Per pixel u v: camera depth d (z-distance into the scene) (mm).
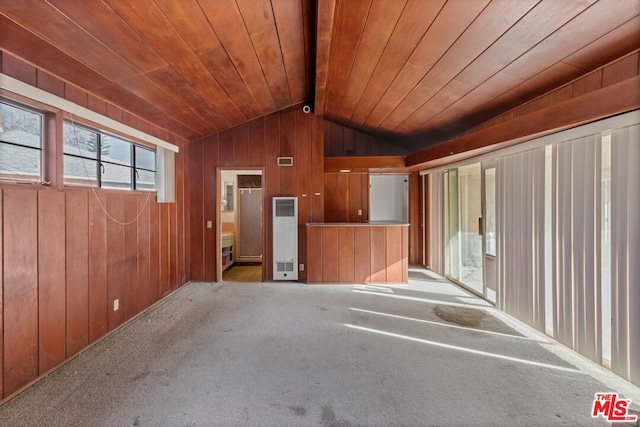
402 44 2641
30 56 2059
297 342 2791
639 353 1972
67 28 1939
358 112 4934
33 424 1755
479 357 2518
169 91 3119
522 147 3000
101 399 1974
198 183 4996
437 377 2234
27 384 2100
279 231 4969
